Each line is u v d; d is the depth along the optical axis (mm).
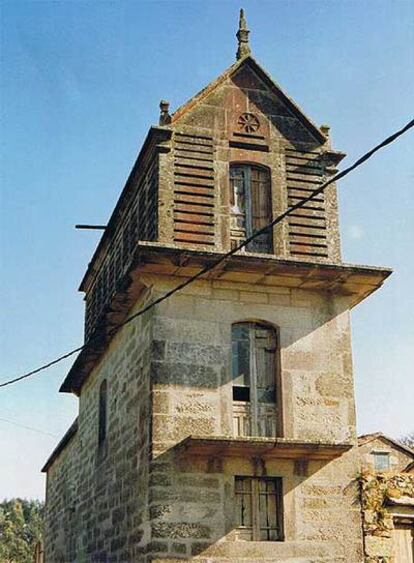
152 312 14609
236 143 16156
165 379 14266
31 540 79250
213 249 15195
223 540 13609
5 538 77875
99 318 17219
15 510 81812
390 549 14375
